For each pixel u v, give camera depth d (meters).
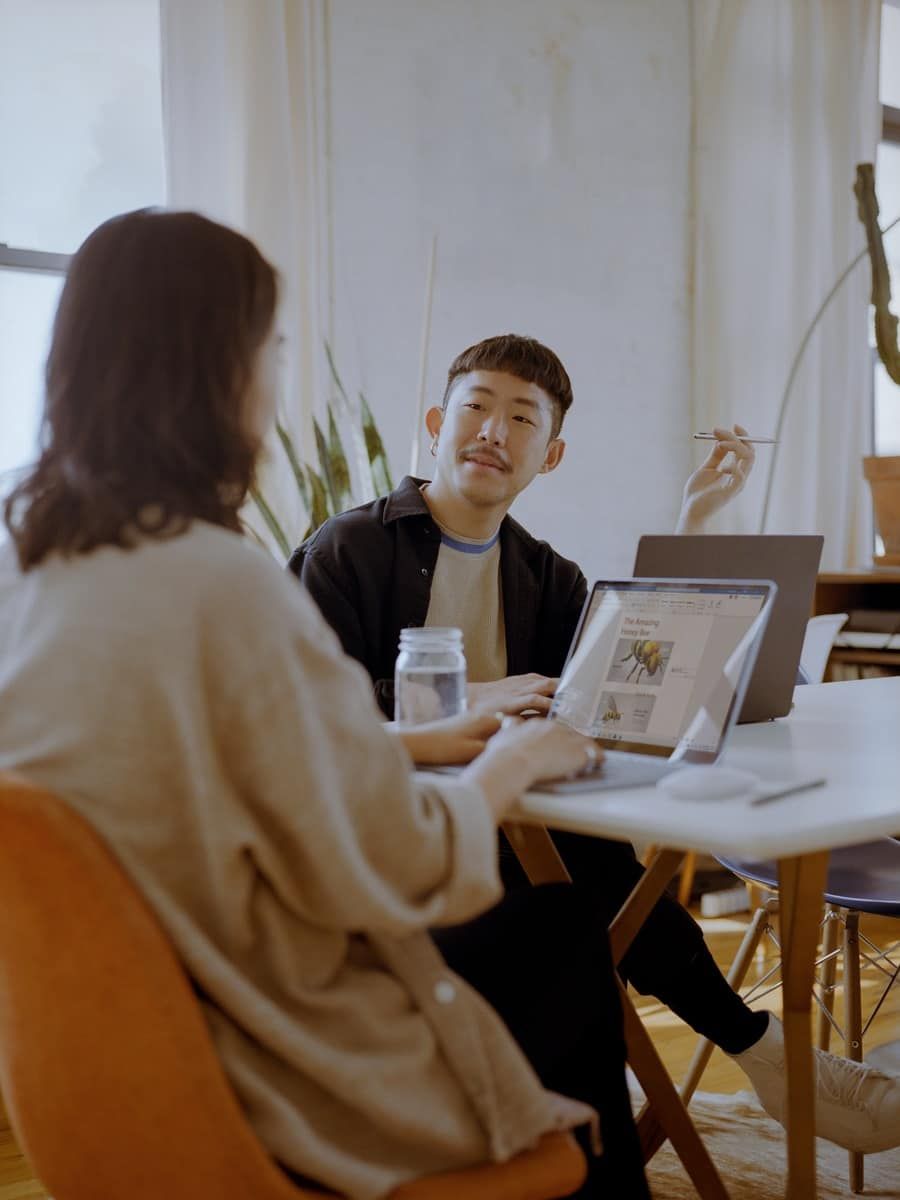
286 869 0.91
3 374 2.90
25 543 0.95
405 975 0.96
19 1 2.87
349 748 0.92
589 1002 1.14
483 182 3.52
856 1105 1.69
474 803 1.00
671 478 3.97
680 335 3.97
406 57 3.36
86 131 2.97
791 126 4.08
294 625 0.92
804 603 1.62
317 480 2.79
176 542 0.91
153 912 0.88
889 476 3.79
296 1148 0.89
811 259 4.11
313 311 3.09
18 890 0.86
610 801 1.09
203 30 2.90
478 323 3.52
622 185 3.82
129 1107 0.89
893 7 4.59
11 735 0.90
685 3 3.95
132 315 0.97
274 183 2.98
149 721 0.88
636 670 1.42
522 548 2.04
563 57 3.67
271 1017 0.90
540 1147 0.96
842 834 1.00
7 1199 1.93
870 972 2.93
